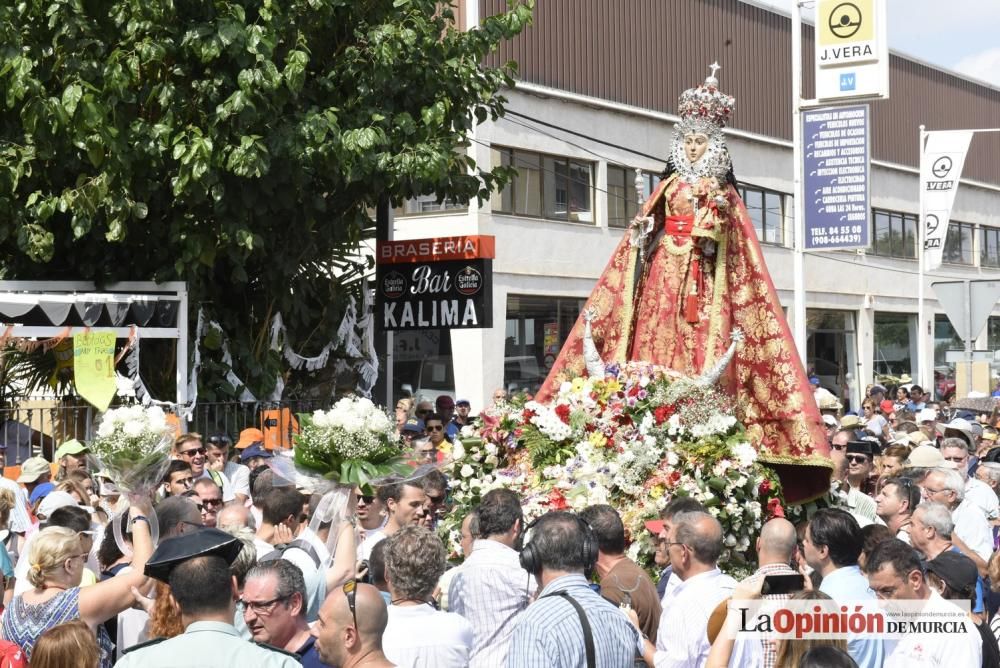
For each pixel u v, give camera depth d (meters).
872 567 5.24
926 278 37.41
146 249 13.29
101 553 6.12
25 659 4.90
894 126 35.56
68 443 9.34
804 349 15.24
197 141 11.58
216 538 4.35
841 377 33.44
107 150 11.78
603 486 7.70
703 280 9.03
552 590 4.63
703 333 8.92
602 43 25.23
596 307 9.17
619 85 25.61
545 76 23.84
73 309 11.55
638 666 5.64
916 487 7.72
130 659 4.11
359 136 12.32
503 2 22.75
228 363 13.55
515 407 8.56
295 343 14.88
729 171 9.17
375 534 6.84
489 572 5.62
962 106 39.28
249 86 11.82
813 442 8.56
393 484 6.50
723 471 7.74
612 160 25.42
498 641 5.55
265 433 12.41
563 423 8.14
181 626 5.00
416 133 13.37
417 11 13.58
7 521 7.85
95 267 13.28
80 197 11.81
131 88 12.24
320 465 6.16
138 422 5.73
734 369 8.90
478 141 21.78
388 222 15.74
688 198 9.00
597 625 4.46
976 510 8.28
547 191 24.08
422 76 13.70
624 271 9.21
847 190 14.91
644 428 7.94
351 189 13.77
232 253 12.73
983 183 40.34
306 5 12.80
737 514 7.71
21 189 12.37
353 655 4.30
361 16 13.45
